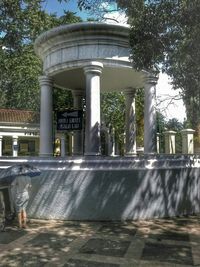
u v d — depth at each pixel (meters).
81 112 12.86
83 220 9.79
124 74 12.38
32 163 10.32
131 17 8.90
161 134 18.80
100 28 10.82
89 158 10.28
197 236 8.30
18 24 15.23
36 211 10.06
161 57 8.67
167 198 10.58
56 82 13.88
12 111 34.69
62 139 28.42
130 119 14.93
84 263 6.32
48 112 12.53
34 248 7.23
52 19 18.72
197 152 16.47
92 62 10.94
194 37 7.46
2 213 9.48
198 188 11.65
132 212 9.96
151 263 6.35
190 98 9.84
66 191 9.91
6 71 22.97
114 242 7.68
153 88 11.88
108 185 9.88
